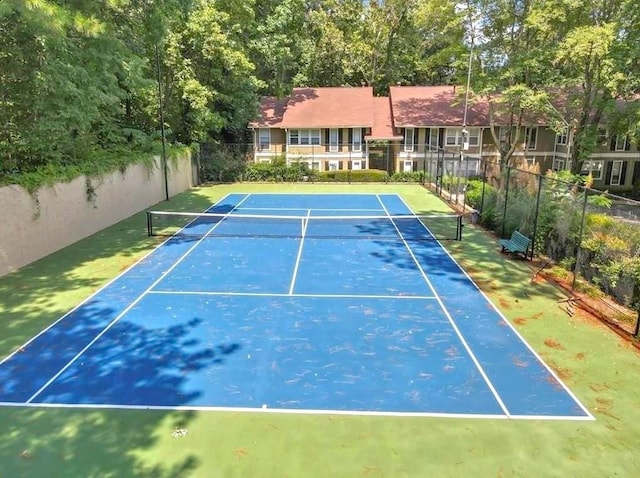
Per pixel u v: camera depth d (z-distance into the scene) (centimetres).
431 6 2792
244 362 716
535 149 3722
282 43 3195
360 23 4262
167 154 2369
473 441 536
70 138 1486
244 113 3253
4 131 1291
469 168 2931
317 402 613
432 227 1712
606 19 2225
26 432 549
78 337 801
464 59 2802
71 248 1395
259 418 578
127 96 1798
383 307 938
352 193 2591
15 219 1174
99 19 1230
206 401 614
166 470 487
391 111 3828
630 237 973
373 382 662
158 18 1698
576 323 867
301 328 838
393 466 495
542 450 522
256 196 2470
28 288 1042
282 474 482
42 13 916
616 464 501
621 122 2420
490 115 3053
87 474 481
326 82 4238
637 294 931
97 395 627
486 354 746
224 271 1173
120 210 1830
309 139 3606
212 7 2619
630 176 3722
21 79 1237
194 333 817
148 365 707
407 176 3044
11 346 767
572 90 2728
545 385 657
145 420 572
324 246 1427
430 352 751
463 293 1021
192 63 2662
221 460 503
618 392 641
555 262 1231
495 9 2584
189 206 2161
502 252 1362
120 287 1051
